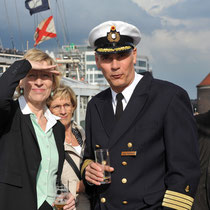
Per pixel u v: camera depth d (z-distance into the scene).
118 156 2.13
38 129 2.48
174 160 1.95
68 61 18.05
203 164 2.37
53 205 2.44
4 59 14.10
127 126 2.14
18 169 2.25
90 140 2.49
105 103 2.37
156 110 2.09
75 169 3.19
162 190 2.01
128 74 2.21
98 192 2.24
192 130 2.01
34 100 2.46
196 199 2.38
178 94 2.10
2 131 2.30
